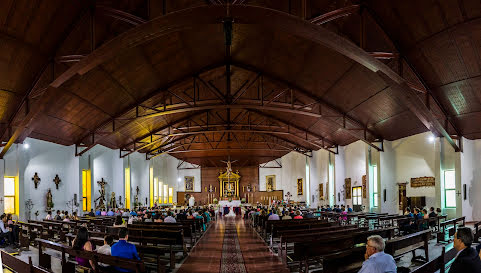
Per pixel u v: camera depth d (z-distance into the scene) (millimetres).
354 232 9219
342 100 17328
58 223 13172
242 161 39125
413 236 7945
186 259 10047
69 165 19547
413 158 18984
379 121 18109
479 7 9586
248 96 20625
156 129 24672
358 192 23609
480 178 16203
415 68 12664
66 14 10398
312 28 9320
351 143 24578
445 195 16828
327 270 5887
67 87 13500
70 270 7113
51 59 11688
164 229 11523
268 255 10625
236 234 16266
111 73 14078
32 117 12172
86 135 19188
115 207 23500
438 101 14102
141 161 29297
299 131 26219
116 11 10164
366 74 14047
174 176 38906
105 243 6434
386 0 10453
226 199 34875
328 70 15016
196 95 19906
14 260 5293
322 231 10109
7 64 11172
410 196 19062
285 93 19188
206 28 13203
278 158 39000
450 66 12039
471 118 14656
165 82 17094
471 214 16219
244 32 13805
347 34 12602
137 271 5059
